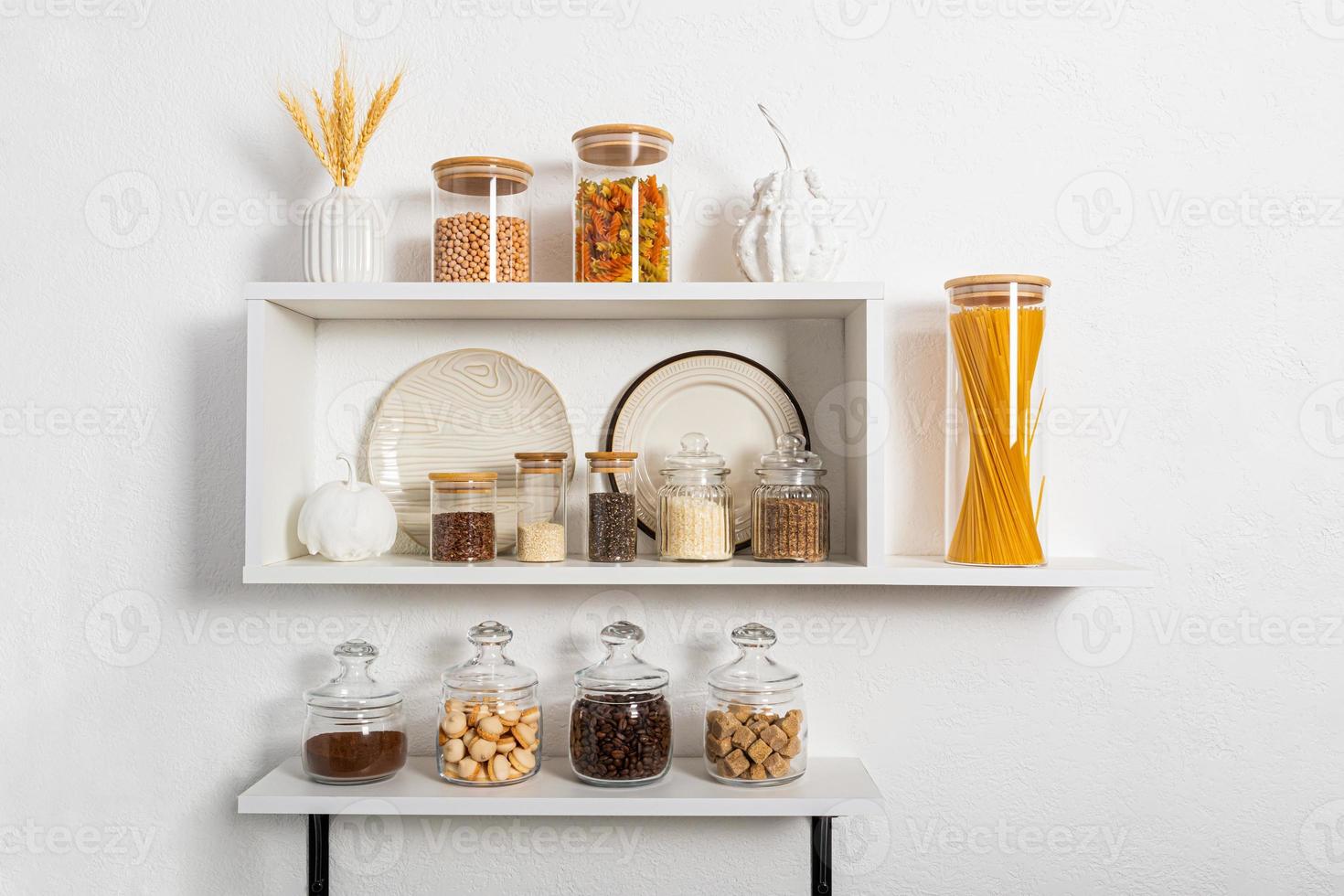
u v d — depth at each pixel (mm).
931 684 1337
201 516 1343
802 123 1352
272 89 1355
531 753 1235
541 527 1216
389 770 1221
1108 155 1352
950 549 1227
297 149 1352
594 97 1355
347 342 1351
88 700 1335
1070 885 1334
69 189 1351
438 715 1267
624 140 1192
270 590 1342
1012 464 1182
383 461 1334
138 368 1344
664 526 1227
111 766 1333
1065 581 1150
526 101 1354
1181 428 1342
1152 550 1340
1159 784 1334
